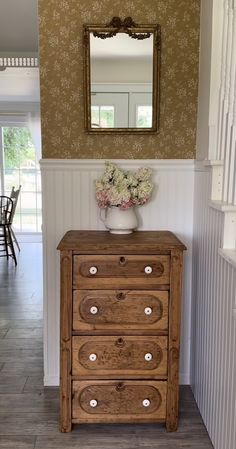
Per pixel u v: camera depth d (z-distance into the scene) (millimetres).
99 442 2021
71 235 2260
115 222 2293
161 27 2326
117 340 2049
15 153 7051
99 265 2014
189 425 2162
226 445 1775
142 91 2369
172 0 2311
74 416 2088
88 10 2311
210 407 2055
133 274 2020
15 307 4000
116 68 2346
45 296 2512
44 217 2463
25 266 5746
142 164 2434
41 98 2373
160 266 2018
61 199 2453
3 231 6215
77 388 2070
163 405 2094
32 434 2074
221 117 2033
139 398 2082
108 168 2229
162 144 2430
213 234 2021
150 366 2064
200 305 2307
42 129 2402
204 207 2203
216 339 1958
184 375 2586
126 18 2314
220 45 2066
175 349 2055
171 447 1984
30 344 3131
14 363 2826
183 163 2438
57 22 2316
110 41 2326
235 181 1853
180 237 2506
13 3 4172
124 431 2117
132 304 2035
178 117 2404
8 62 5730
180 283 2025
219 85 2080
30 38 5090
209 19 2121
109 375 2066
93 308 2029
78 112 2389
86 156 2428
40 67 2350
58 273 2498
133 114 2387
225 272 1816
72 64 2348
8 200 6227
